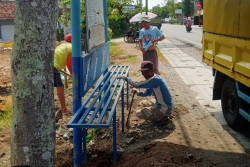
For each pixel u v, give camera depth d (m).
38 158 2.68
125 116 5.86
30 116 2.59
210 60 5.57
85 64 3.85
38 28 2.47
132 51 17.69
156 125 5.33
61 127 5.34
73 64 3.73
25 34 2.46
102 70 5.21
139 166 3.86
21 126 2.61
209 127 5.34
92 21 4.26
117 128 5.26
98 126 3.24
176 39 27.06
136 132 5.03
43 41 2.52
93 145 4.58
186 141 4.71
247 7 3.85
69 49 5.88
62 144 4.80
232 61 4.48
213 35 5.32
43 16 2.48
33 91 2.55
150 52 8.10
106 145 4.59
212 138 4.85
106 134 4.97
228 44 4.62
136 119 5.65
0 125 5.71
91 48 4.21
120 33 36.69
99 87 5.26
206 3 5.70
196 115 5.98
